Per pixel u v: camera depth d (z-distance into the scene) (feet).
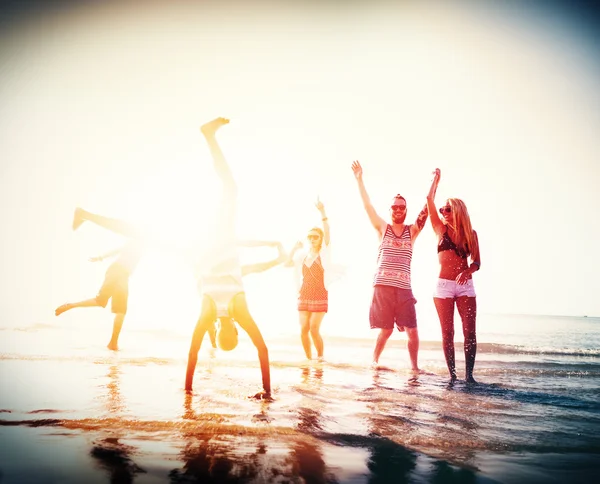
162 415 9.16
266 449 7.36
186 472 6.34
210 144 12.27
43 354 16.72
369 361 18.24
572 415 10.12
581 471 6.72
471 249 14.89
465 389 12.88
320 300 18.90
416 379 14.35
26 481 5.93
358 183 17.75
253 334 11.76
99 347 19.22
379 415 9.68
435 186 15.92
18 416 8.91
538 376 15.49
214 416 9.15
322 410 9.96
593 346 26.71
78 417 8.89
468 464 6.93
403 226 17.20
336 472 6.48
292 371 15.23
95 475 6.17
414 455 7.27
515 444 7.94
